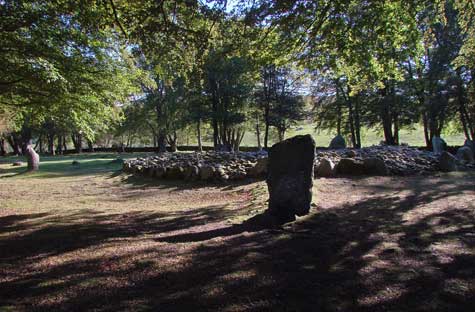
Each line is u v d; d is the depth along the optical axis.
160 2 5.94
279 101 30.30
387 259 3.51
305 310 2.57
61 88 7.15
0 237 5.11
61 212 7.38
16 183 13.04
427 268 3.24
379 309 2.55
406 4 7.05
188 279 3.17
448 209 5.55
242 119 29.06
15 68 6.48
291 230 4.69
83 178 13.88
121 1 6.14
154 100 33.16
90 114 8.79
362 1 6.95
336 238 4.27
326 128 33.47
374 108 23.84
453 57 20.30
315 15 7.32
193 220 5.96
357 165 9.59
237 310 2.59
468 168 10.45
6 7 5.98
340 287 2.92
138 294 2.90
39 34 6.55
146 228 5.50
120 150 47.00
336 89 28.22
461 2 9.72
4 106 9.05
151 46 6.56
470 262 3.34
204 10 6.35
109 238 4.82
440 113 22.11
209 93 28.91
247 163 11.49
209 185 10.39
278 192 5.34
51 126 40.16
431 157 10.97
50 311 2.64
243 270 3.34
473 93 20.55
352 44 7.68
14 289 3.06
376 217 5.21
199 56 7.09
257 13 7.02
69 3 6.02
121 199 9.24
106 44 7.77
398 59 8.15
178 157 14.16
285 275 3.20
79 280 3.23
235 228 5.02
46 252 4.20
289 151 5.39
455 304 2.59
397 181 8.54
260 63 8.80
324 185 8.14
